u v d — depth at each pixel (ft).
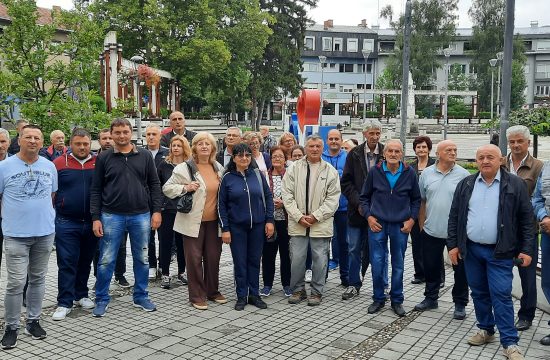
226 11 123.13
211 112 211.82
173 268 27.30
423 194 21.38
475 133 166.81
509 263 16.65
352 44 245.65
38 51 38.22
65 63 39.91
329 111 214.28
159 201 20.98
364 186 21.61
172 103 120.98
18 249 17.11
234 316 20.29
